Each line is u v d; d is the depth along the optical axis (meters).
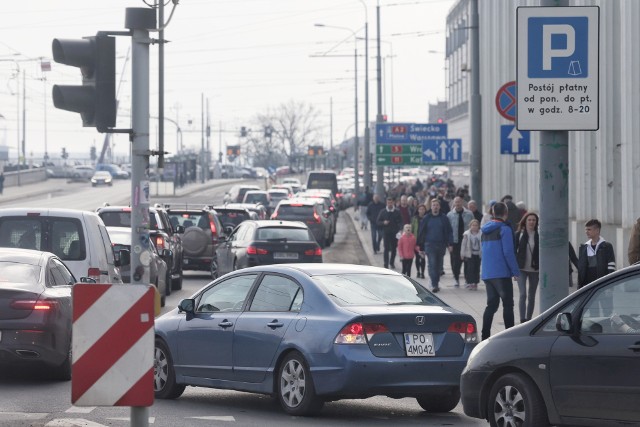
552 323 24.91
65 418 28.84
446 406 30.84
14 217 44.16
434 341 29.45
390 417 30.44
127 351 19.38
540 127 33.12
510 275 44.84
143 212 29.83
